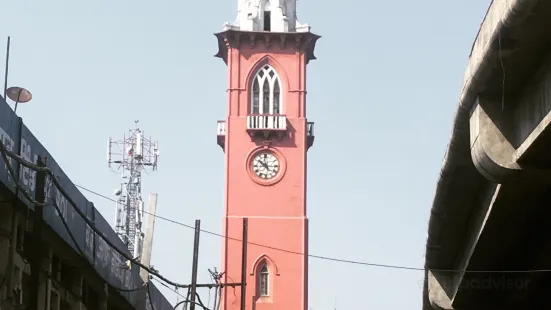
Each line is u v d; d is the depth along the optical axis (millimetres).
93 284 31625
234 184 66250
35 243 22078
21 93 23266
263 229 65500
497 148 16969
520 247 23500
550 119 14961
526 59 15484
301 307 64125
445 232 25031
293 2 70500
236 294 64000
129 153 61938
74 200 27391
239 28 69000
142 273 37531
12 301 21781
